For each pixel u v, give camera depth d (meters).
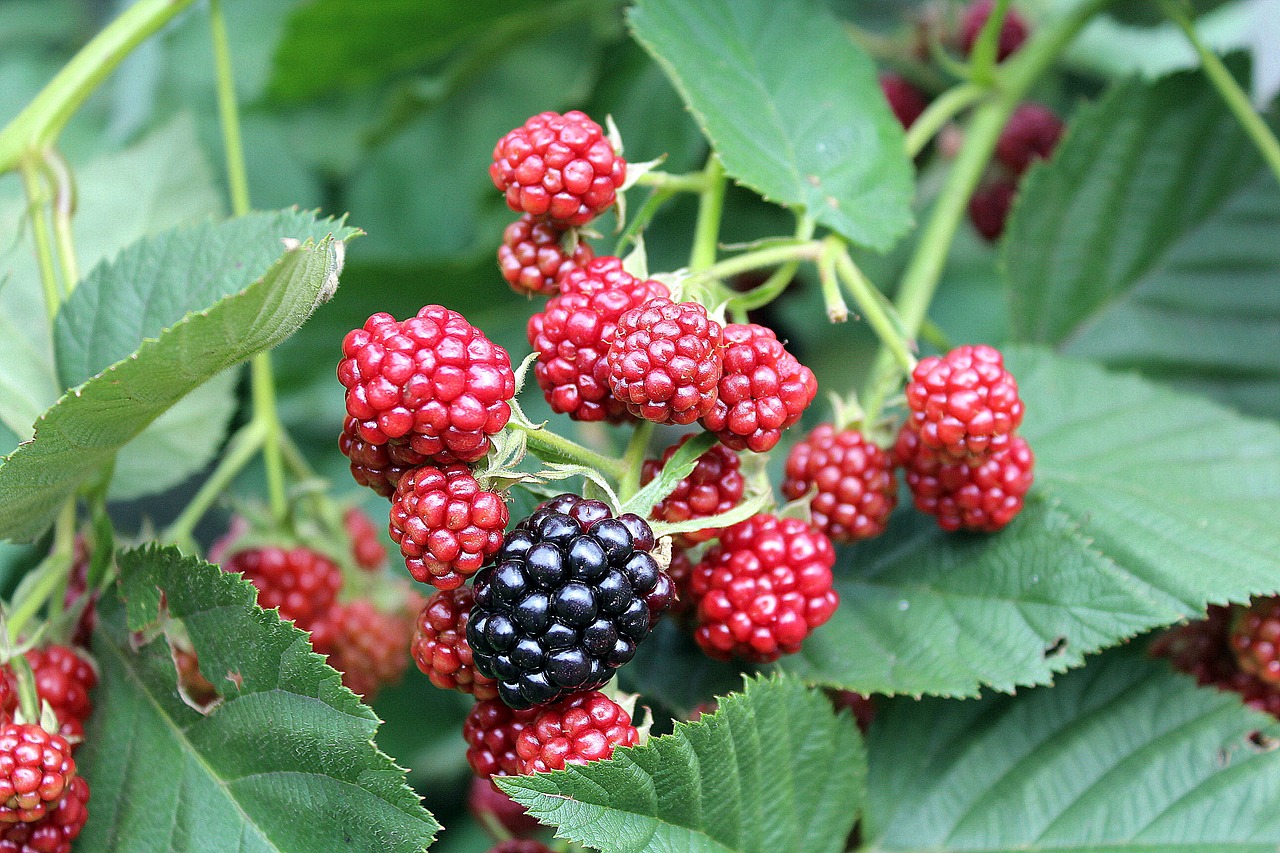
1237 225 0.48
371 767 0.37
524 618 0.35
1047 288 0.48
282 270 0.36
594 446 0.46
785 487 0.40
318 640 0.45
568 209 0.38
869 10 0.60
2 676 0.38
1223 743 0.40
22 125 0.42
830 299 0.40
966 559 0.41
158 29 0.43
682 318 0.36
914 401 0.39
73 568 0.41
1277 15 0.65
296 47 0.55
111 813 0.39
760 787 0.38
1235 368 0.48
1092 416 0.44
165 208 0.47
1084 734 0.41
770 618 0.38
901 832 0.41
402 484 0.36
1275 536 0.41
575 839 0.35
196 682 0.39
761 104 0.43
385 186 0.61
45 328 0.43
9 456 0.37
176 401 0.38
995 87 0.47
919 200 0.62
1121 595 0.39
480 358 0.35
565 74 0.61
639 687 0.40
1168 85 0.47
